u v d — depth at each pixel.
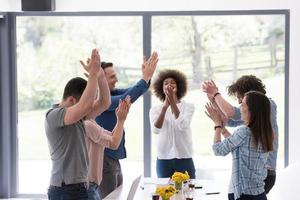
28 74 6.36
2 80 6.31
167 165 5.08
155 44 6.21
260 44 6.11
